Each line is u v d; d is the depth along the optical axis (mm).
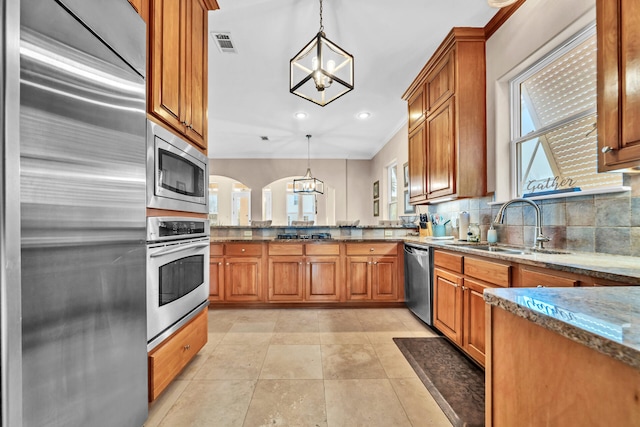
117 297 1007
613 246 1497
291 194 7965
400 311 3012
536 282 1356
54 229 761
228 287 3062
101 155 932
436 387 1603
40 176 721
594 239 1591
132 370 1088
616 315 522
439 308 2320
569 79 1817
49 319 746
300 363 1893
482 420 1329
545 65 1934
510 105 2254
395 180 5434
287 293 3074
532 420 586
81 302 850
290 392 1572
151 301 1255
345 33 2410
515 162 2229
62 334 786
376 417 1376
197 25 1798
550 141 1964
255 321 2701
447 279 2188
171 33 1450
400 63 2875
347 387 1620
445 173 2512
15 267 654
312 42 1842
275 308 3102
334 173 7000
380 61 2836
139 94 1142
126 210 1054
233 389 1600
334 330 2479
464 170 2379
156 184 1290
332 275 3094
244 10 2137
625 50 1115
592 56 1674
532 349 592
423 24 2316
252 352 2055
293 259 3082
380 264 3109
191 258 1681
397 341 2238
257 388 1609
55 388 763
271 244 3078
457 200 3010
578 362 492
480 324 1783
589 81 1699
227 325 2598
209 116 4418
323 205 7652
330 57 2775
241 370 1804
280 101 3840
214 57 2785
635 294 672
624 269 1079
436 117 2678
